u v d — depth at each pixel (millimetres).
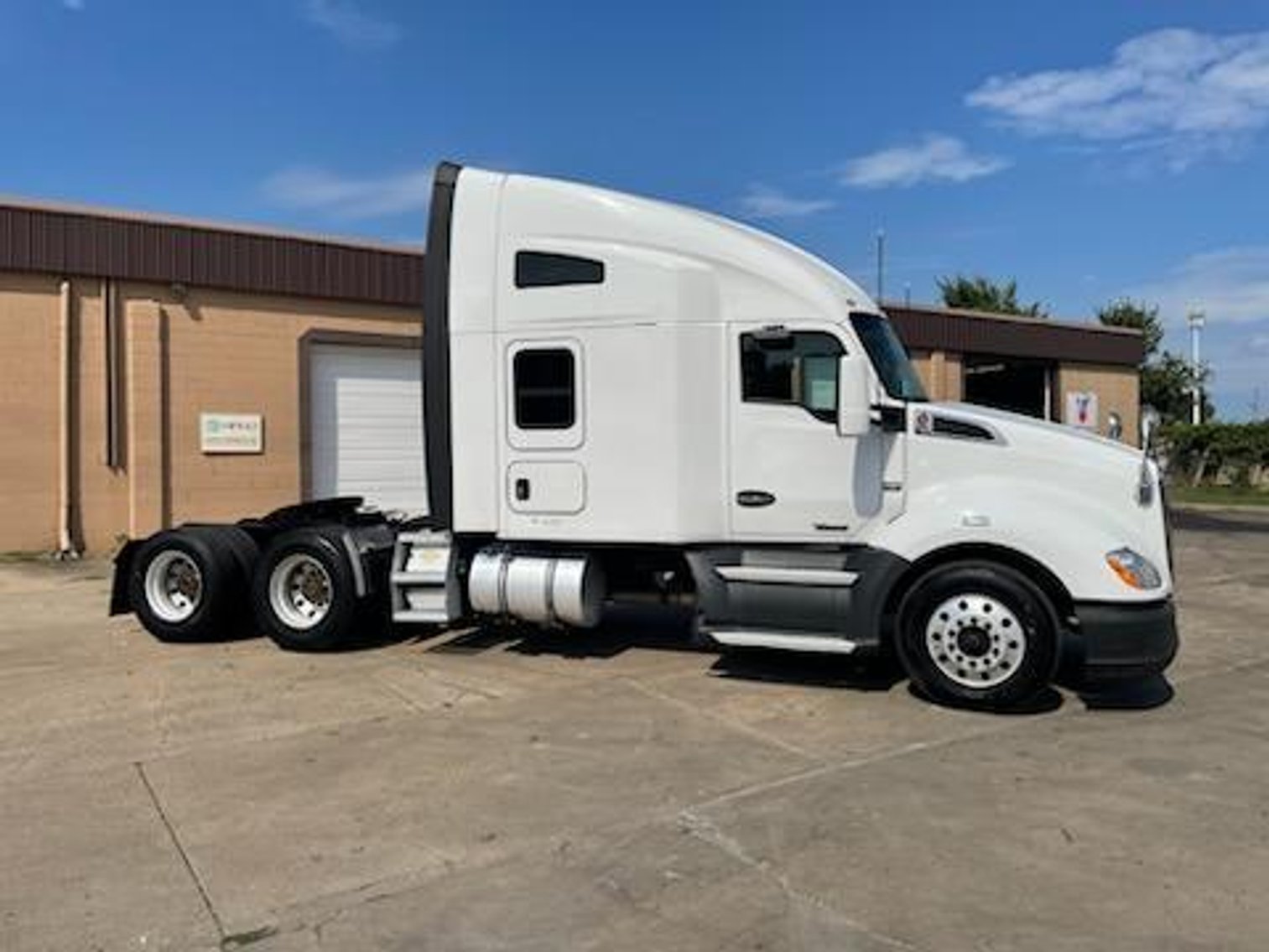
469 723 7059
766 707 7441
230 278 16812
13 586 13039
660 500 8211
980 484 7543
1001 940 4117
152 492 16234
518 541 8773
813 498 7930
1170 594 7340
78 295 15703
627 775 6016
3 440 15227
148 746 6559
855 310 8062
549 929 4242
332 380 17969
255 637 9992
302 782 5914
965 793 5723
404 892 4566
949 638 7332
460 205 8742
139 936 4191
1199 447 41656
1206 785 5855
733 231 8219
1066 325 29453
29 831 5219
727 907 4414
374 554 9406
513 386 8594
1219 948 4059
